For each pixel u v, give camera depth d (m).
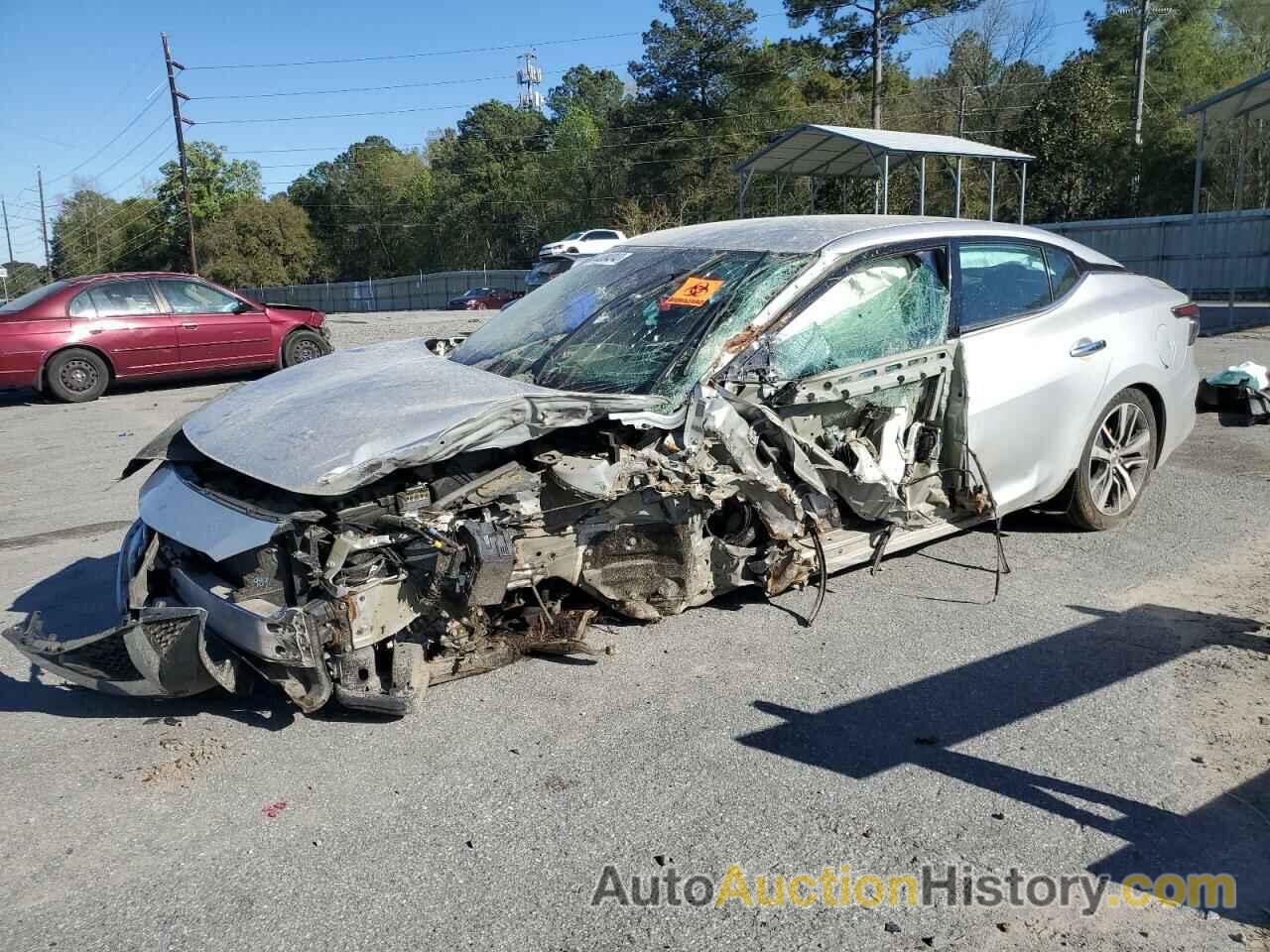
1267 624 4.21
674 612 4.18
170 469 4.08
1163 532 5.47
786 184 39.56
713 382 3.94
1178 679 3.75
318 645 3.30
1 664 4.28
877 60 43.53
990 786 3.09
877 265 4.51
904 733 3.42
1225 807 2.95
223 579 3.61
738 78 49.06
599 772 3.23
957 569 4.98
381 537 3.40
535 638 3.99
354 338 18.00
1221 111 19.36
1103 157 35.47
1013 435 4.81
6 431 10.28
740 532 4.23
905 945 2.45
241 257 72.50
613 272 4.99
